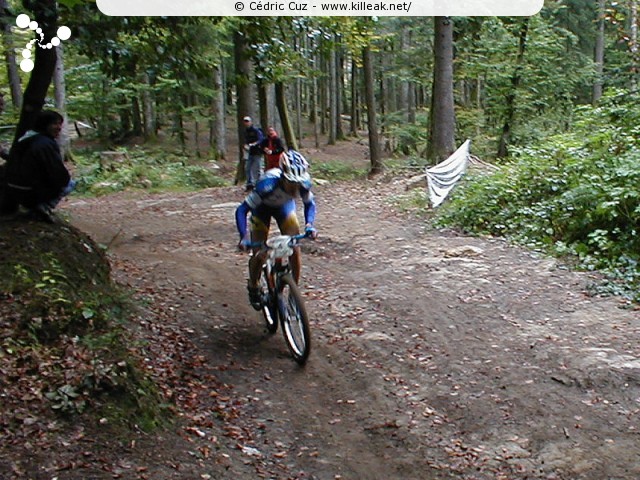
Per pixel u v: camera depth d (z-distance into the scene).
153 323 6.28
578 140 11.53
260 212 6.05
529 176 11.46
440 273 8.45
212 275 8.57
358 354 6.00
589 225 9.31
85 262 6.16
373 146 20.94
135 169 21.50
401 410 4.97
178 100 30.89
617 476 4.04
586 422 4.67
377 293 7.76
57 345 4.65
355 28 14.31
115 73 8.61
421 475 4.13
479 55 21.39
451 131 17.98
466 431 4.65
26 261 5.44
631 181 8.96
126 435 4.02
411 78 27.36
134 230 12.51
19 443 3.65
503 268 8.52
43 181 6.07
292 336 5.87
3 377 4.13
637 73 12.09
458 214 11.52
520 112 21.03
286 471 4.12
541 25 20.27
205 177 22.19
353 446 4.49
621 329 6.25
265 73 10.16
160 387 4.89
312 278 8.66
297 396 5.21
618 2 12.60
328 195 16.58
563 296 7.31
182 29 8.88
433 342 6.22
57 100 24.52
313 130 46.34
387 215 13.30
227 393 5.14
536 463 4.22
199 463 3.98
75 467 3.58
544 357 5.71
